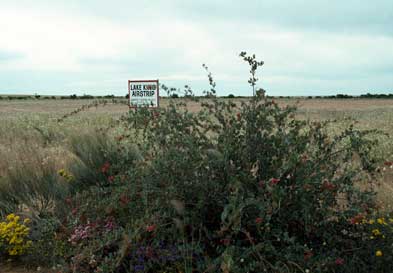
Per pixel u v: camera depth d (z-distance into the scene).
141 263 3.50
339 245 3.67
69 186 5.62
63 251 4.00
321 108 38.97
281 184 3.68
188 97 4.47
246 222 3.59
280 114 4.03
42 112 31.02
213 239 3.72
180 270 3.40
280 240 3.54
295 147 3.78
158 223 3.55
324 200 3.59
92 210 4.28
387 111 31.17
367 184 5.35
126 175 4.41
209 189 3.69
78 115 22.61
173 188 3.59
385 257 3.41
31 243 4.25
